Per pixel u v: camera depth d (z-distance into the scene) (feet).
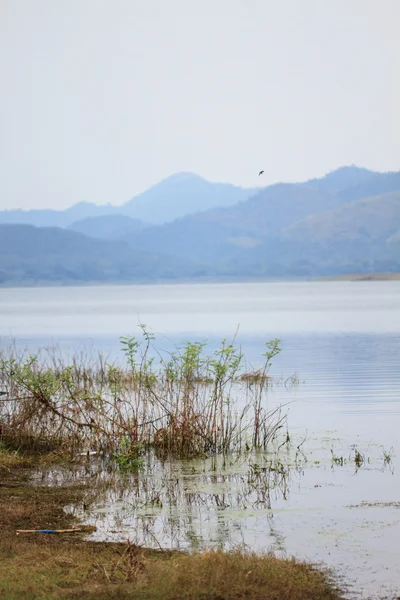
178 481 87.45
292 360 219.00
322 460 96.94
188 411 104.83
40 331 377.09
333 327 364.99
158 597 52.24
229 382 165.48
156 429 106.01
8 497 79.82
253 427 116.88
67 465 94.73
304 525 71.00
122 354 241.76
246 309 590.55
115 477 88.84
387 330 337.72
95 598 51.96
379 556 62.69
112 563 59.06
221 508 76.69
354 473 90.27
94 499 79.66
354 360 215.31
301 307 599.16
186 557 58.85
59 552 62.03
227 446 103.65
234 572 55.93
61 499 79.51
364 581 57.21
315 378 177.58
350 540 66.64
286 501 79.10
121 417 103.35
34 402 105.50
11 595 52.24
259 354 239.50
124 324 425.69
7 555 61.16
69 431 104.47
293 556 60.23
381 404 139.44
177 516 74.08
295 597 52.80
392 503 77.82
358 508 76.23
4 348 267.18
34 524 70.49
